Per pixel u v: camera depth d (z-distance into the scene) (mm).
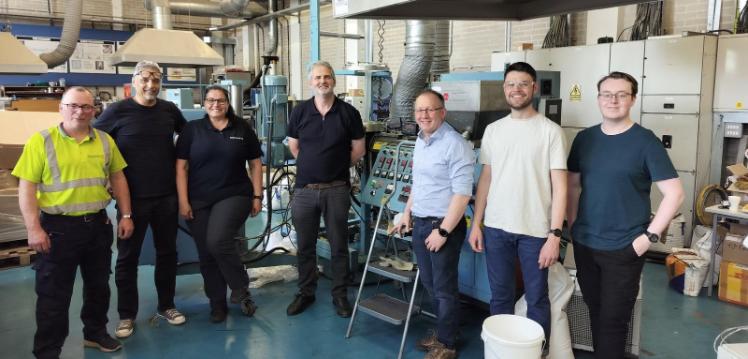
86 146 2514
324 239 3984
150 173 2902
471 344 2949
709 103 4359
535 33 6238
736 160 4379
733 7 4574
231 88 4652
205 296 3662
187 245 3934
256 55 11945
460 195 2463
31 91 8734
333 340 3014
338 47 9852
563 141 2322
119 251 2980
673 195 2078
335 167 3148
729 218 3836
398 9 3293
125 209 2822
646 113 4586
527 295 2463
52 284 2529
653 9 4957
